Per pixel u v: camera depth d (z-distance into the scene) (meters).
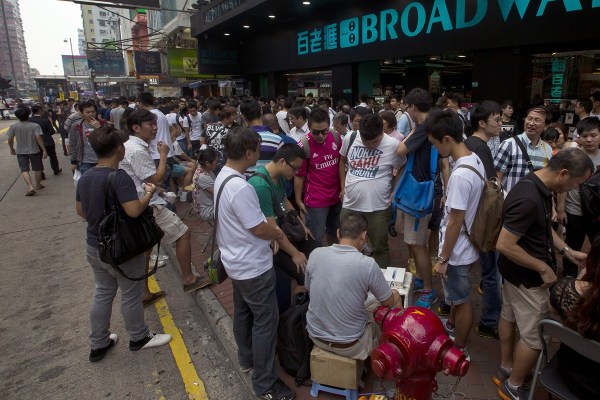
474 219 2.72
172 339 3.72
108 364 3.42
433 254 4.48
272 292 2.70
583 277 1.93
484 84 8.80
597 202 2.90
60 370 3.37
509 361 2.72
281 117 7.99
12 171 12.57
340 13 12.39
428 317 1.92
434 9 9.46
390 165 3.76
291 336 2.86
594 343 1.83
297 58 14.77
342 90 13.03
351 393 2.62
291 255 2.95
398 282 3.32
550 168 2.29
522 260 2.31
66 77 48.28
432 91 13.91
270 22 15.42
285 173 2.99
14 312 4.33
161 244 5.79
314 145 4.19
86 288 4.82
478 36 8.62
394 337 1.87
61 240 6.42
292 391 2.74
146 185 3.23
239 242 2.58
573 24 7.05
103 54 40.91
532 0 7.54
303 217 4.77
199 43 17.94
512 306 2.53
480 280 4.32
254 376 2.75
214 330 3.76
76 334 3.89
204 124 8.36
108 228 3.06
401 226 4.36
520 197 2.30
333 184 4.33
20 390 3.15
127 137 3.97
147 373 3.29
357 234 2.62
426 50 9.88
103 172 3.10
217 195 2.59
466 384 2.80
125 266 3.26
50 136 11.25
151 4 15.23
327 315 2.55
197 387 3.11
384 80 17.92
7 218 7.65
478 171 2.71
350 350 2.54
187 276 4.34
